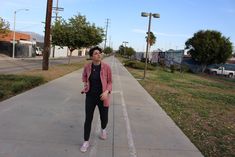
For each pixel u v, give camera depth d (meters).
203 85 26.02
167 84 22.61
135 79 23.97
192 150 6.57
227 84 31.56
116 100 12.52
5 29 45.78
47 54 24.58
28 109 9.47
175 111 11.20
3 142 6.25
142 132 7.71
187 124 9.18
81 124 8.05
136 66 41.75
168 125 8.70
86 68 6.13
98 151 6.12
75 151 6.04
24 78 15.33
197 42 55.91
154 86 19.91
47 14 24.08
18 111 9.10
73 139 6.74
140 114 9.96
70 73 24.52
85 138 6.10
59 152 5.92
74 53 110.94
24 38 71.94
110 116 9.31
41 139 6.59
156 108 11.34
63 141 6.56
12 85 12.62
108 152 6.10
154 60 63.53
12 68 29.42
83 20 36.56
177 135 7.69
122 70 34.94
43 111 9.33
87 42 36.44
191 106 12.81
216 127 9.14
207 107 12.98
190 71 48.53
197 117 10.45
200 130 8.56
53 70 25.23
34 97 11.70
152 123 8.78
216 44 54.81
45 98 11.65
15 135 6.75
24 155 5.65
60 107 10.12
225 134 8.37
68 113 9.28
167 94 16.17
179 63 47.50
